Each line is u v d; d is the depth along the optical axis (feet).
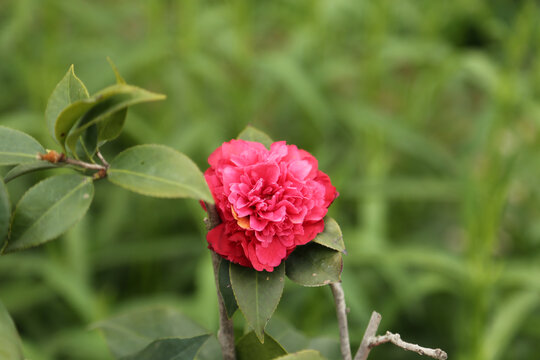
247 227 2.87
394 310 6.72
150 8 7.35
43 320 7.38
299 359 2.86
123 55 7.29
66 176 2.81
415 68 8.68
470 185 5.92
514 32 7.93
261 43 10.19
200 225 6.77
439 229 8.71
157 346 3.11
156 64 7.61
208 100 8.70
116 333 3.36
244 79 7.46
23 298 6.84
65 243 6.98
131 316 3.41
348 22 9.19
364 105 7.52
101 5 8.80
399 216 8.31
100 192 7.91
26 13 7.00
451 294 7.63
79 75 7.41
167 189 2.74
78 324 7.37
